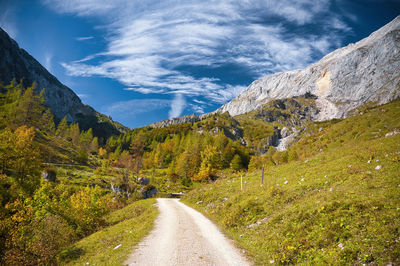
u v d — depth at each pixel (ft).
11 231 58.29
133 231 65.31
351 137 151.02
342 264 30.58
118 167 322.55
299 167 96.58
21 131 170.60
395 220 33.86
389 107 164.25
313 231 41.55
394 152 67.46
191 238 55.01
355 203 43.16
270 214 61.05
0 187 117.80
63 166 292.81
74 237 82.12
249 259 42.11
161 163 415.03
